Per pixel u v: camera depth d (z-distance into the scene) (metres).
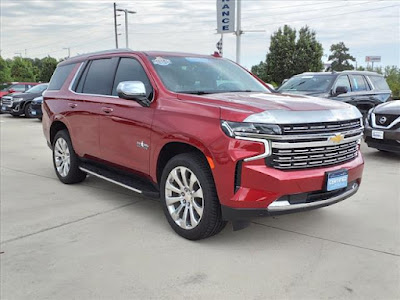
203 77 4.59
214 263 3.37
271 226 4.18
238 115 3.34
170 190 3.97
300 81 10.46
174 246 3.71
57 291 2.97
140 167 4.34
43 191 5.57
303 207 3.45
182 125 3.71
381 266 3.28
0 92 21.06
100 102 4.93
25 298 2.88
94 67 5.42
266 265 3.32
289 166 3.38
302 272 3.20
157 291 2.95
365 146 9.16
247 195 3.33
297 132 3.36
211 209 3.56
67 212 4.68
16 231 4.10
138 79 4.55
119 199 5.19
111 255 3.54
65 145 5.86
